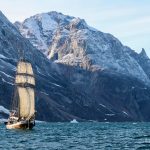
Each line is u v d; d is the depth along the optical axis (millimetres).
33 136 119375
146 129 189000
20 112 160875
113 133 144125
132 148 80375
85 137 117000
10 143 92250
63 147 81688
